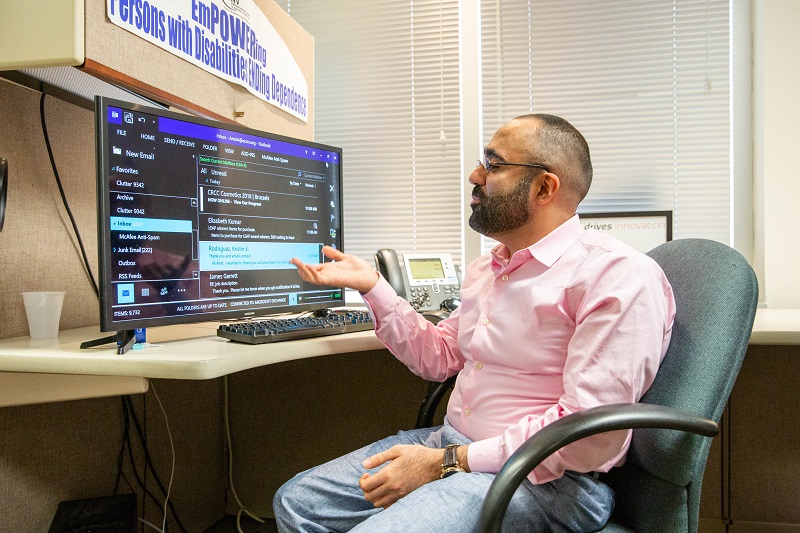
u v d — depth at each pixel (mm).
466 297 1226
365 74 2287
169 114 1104
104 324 986
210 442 1933
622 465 1000
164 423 1681
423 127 2250
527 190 1100
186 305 1131
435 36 2234
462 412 1129
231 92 1476
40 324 1147
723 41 2064
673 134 2086
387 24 2270
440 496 885
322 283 1209
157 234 1080
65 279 1336
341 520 1067
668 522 893
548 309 1026
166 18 1220
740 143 2053
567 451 881
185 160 1133
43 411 1272
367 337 1254
